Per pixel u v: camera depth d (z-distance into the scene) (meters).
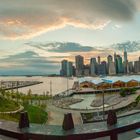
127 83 128.12
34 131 6.60
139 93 104.19
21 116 7.05
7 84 189.75
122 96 98.25
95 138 6.45
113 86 127.19
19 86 190.38
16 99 79.12
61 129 6.72
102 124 7.11
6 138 6.77
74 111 66.12
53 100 93.62
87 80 142.25
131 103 72.38
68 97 107.44
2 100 59.06
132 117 7.93
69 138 6.29
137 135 6.91
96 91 121.00
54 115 61.22
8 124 7.40
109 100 89.12
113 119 7.05
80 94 120.00
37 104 78.38
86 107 73.44
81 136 6.31
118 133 6.80
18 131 6.70
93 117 50.47
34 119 52.62
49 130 6.66
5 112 47.59
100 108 68.69
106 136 6.77
